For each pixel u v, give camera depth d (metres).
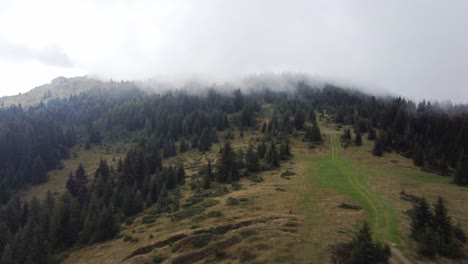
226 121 183.75
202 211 61.28
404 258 39.25
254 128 177.62
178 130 179.88
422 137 128.50
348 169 93.00
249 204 60.28
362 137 137.38
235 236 43.72
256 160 94.69
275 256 37.59
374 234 46.00
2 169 149.50
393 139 123.19
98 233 65.06
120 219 74.62
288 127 152.88
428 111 161.12
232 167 89.75
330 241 41.19
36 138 170.62
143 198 90.19
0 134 158.25
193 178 102.19
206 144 149.88
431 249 40.62
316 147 125.19
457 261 40.50
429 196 70.38
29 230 73.44
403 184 78.31
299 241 41.38
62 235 69.25
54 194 136.00
